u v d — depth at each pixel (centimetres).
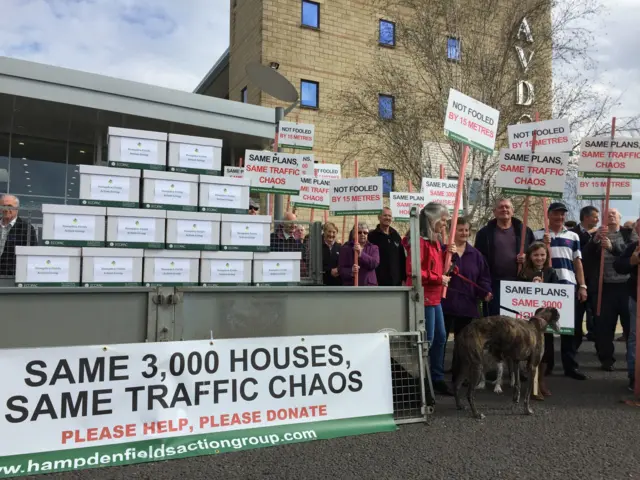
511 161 603
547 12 1205
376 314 460
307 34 1691
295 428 402
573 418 471
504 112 1193
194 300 399
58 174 824
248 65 852
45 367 349
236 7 1845
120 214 420
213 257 451
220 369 390
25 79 652
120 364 366
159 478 331
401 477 338
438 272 535
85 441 350
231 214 464
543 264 586
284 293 426
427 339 536
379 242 656
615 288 673
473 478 338
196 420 378
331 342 427
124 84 720
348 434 414
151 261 428
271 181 625
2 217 456
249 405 393
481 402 526
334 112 1684
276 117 855
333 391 420
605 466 359
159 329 387
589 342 945
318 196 812
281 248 593
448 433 427
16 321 355
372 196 576
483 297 596
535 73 1209
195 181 455
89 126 789
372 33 1778
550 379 638
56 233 401
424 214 545
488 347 488
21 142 800
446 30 1216
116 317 379
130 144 441
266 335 418
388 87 1352
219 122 805
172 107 762
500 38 1214
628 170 644
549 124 696
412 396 461
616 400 535
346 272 599
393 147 1306
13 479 326
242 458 365
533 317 505
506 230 622
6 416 336
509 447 394
